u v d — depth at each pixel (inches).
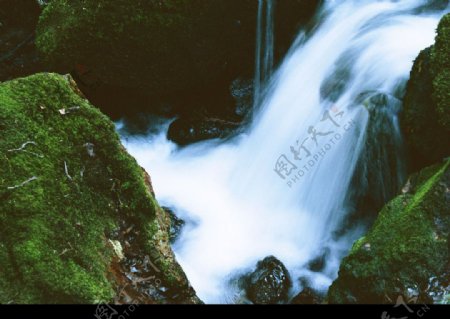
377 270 134.8
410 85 175.2
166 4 214.4
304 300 167.5
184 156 235.0
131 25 215.0
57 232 117.3
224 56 238.1
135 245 129.6
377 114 191.5
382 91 199.0
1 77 245.8
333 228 197.3
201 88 245.3
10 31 252.1
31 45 250.4
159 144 241.3
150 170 230.8
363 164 193.6
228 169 227.8
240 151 231.8
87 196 127.6
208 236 200.7
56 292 110.0
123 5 211.6
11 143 123.1
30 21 253.1
